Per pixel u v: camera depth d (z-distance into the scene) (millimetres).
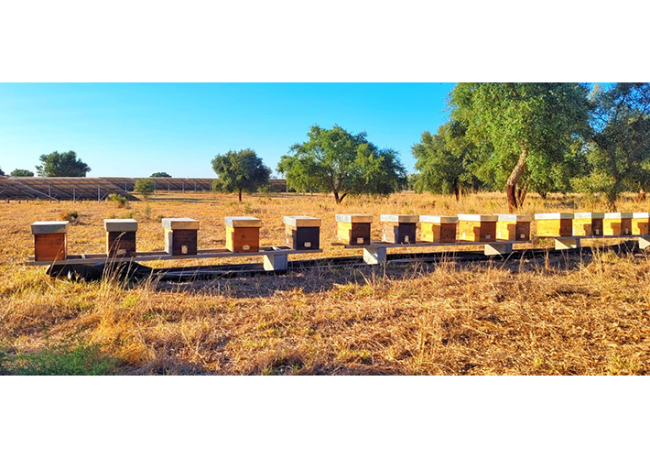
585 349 4891
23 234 12414
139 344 4727
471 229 9352
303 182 35094
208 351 4781
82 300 6246
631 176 22500
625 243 11305
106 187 47688
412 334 5262
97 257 6980
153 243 11008
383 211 19609
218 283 7227
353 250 10266
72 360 4152
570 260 9461
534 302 6363
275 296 6621
